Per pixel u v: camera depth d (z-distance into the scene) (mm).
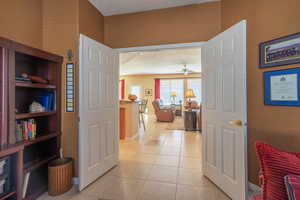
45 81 1832
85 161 1860
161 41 2426
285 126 1500
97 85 2080
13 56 1372
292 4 1433
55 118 1936
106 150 2275
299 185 766
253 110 1794
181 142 3785
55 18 2031
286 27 1475
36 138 1627
